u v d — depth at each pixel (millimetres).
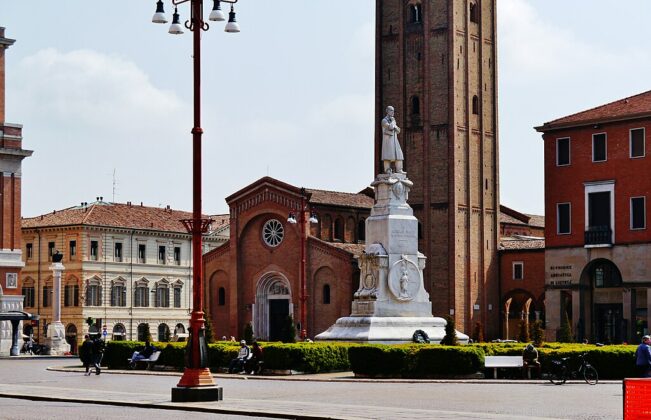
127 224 126188
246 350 57656
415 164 104562
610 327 89062
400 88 106062
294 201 106625
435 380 50188
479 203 104938
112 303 123875
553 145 92125
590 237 88812
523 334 77500
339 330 65875
